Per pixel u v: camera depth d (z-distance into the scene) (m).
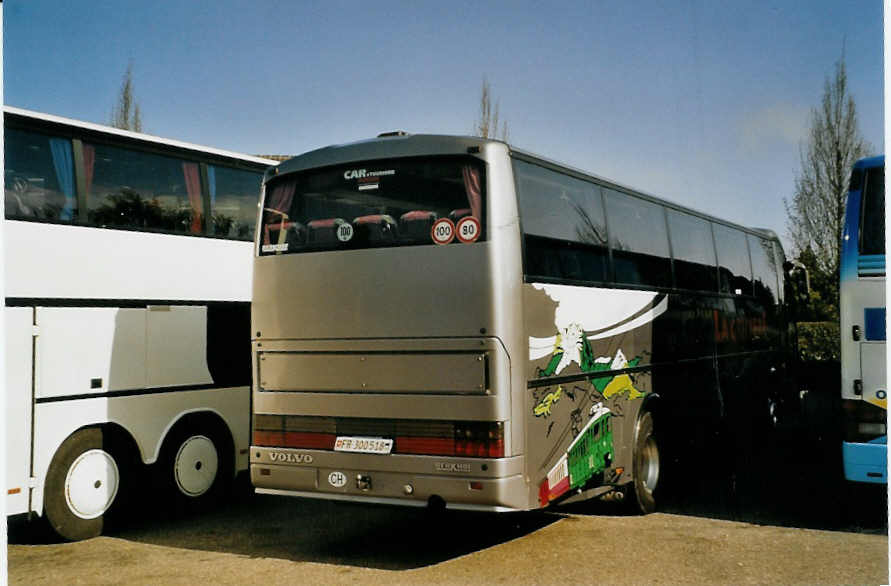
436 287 7.06
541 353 7.28
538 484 7.16
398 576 6.94
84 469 8.43
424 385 7.05
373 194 7.49
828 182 20.94
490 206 6.98
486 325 6.84
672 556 7.45
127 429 8.77
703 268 11.72
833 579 6.72
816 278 21.47
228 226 10.29
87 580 6.97
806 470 12.22
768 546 7.77
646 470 9.41
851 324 7.95
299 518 9.38
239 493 10.88
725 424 12.27
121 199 9.06
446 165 7.24
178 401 9.30
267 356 7.84
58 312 8.24
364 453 7.25
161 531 8.77
